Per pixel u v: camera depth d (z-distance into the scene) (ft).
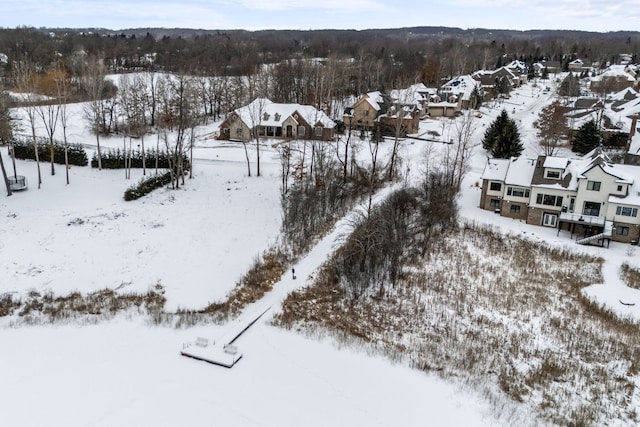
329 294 119.75
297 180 196.44
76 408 75.20
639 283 139.95
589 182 172.45
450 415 79.61
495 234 171.12
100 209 161.68
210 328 99.81
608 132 284.41
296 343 96.89
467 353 100.22
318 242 148.25
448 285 130.52
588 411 86.43
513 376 94.84
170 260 129.18
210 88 342.23
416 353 98.78
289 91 386.52
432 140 298.35
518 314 119.14
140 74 411.34
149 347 92.07
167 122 280.92
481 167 255.09
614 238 172.45
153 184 183.52
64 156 204.33
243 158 238.27
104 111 279.90
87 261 125.29
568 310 123.13
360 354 95.04
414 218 169.17
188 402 77.87
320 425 75.00
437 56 613.93
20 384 79.71
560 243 167.02
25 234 137.28
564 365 100.01
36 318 100.22
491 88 451.94
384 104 324.60
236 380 84.02
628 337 112.27
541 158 189.67
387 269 131.13
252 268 126.41
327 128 282.36
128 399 77.66
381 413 78.74
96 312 103.96
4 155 209.87
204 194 182.29
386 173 223.10
